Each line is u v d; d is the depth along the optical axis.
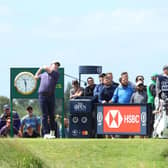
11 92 53.72
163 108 45.94
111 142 42.97
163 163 40.50
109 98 49.00
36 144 42.38
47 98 48.53
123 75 48.09
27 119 51.56
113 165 40.25
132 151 41.84
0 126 53.41
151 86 47.44
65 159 40.78
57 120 53.28
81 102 48.09
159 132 45.88
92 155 41.44
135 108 47.19
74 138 47.66
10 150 37.78
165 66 46.59
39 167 37.53
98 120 47.94
